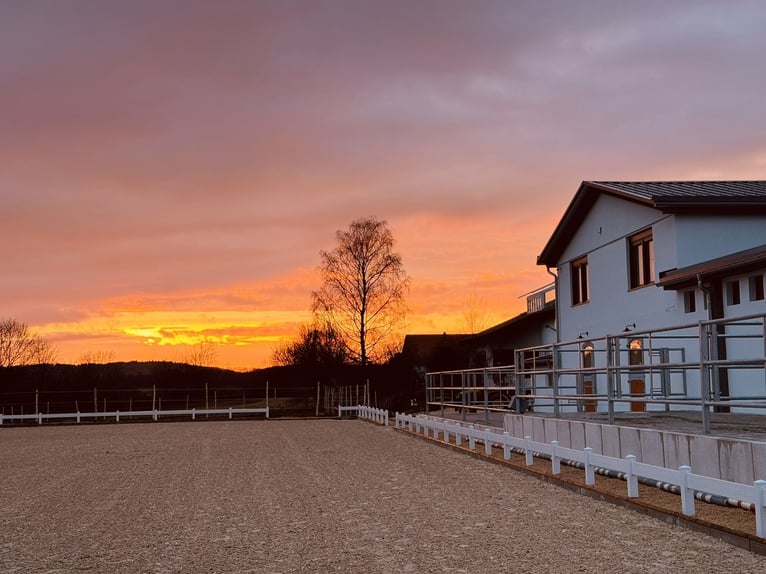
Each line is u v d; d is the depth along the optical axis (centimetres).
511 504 1180
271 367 5872
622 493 1190
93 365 5544
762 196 1941
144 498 1331
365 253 5638
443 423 2331
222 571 809
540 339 3678
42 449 2489
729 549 845
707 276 1752
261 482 1495
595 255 2464
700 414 1641
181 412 4400
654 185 2353
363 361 5575
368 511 1142
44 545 966
